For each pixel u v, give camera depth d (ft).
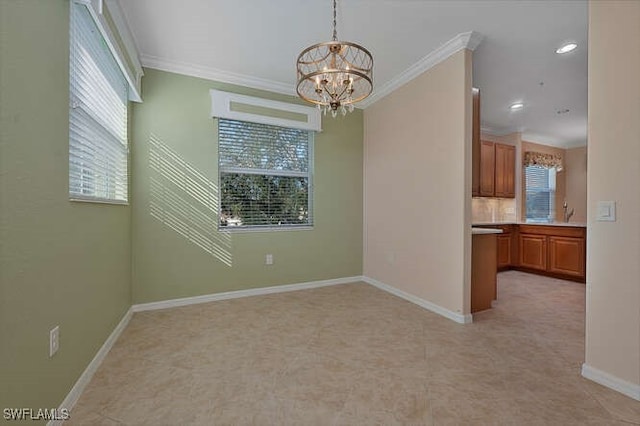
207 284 10.29
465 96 8.20
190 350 6.71
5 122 3.34
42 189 4.10
